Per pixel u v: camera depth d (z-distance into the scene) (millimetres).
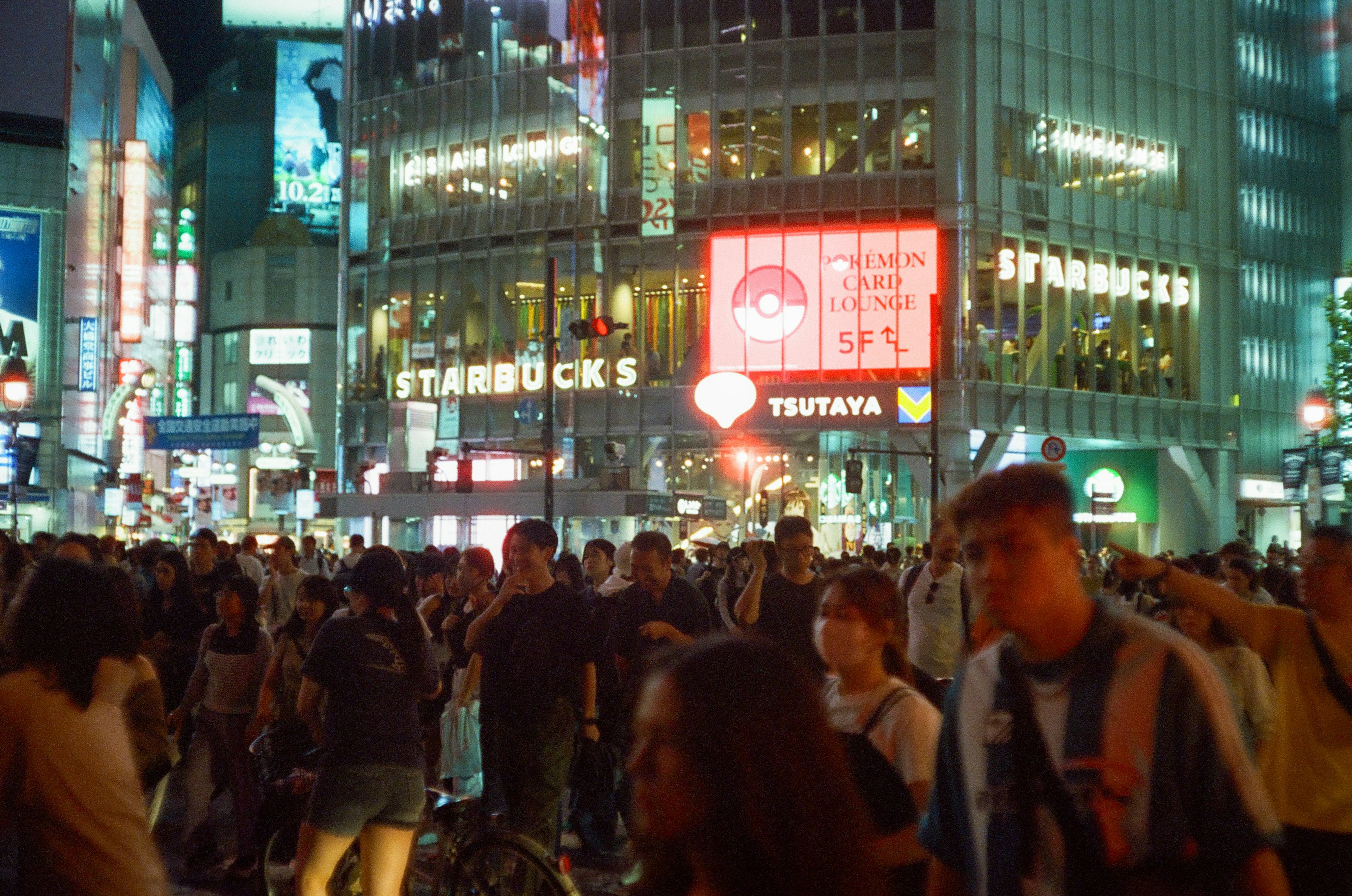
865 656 4605
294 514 61969
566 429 50156
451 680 11531
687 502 39469
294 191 123062
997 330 48469
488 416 51500
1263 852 2771
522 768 7699
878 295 47875
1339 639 5336
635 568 10211
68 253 58969
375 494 42812
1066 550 2949
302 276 108188
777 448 48344
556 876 6754
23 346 54750
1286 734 5383
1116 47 52594
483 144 52625
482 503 40000
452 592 12242
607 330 25203
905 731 4438
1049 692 2904
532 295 51125
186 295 95000
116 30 71688
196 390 111250
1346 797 5270
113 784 4008
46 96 56656
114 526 56594
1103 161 52000
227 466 91438
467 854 7078
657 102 50156
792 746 1860
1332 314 42844
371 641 6438
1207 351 54875
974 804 2975
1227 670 7070
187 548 26531
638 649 10031
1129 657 2867
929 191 48094
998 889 2900
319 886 6316
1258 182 60219
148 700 5477
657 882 1894
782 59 49312
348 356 54781
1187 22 55031
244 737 9383
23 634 4004
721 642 1944
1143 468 55688
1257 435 58438
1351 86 63094
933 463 29875
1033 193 49750
